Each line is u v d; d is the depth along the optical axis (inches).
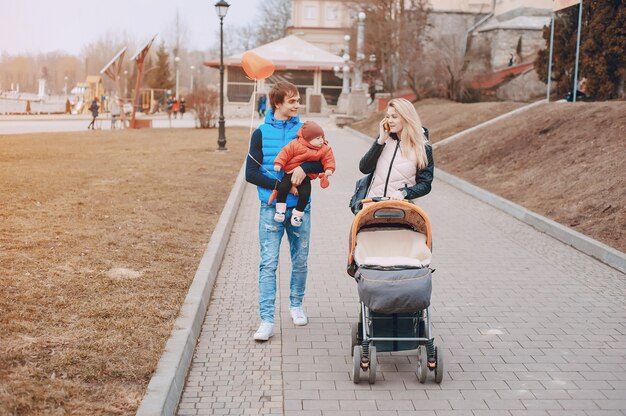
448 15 1717.5
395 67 1627.7
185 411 188.1
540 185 533.6
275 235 246.4
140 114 2593.5
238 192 542.0
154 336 220.5
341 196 573.3
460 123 985.5
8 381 177.3
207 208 476.1
